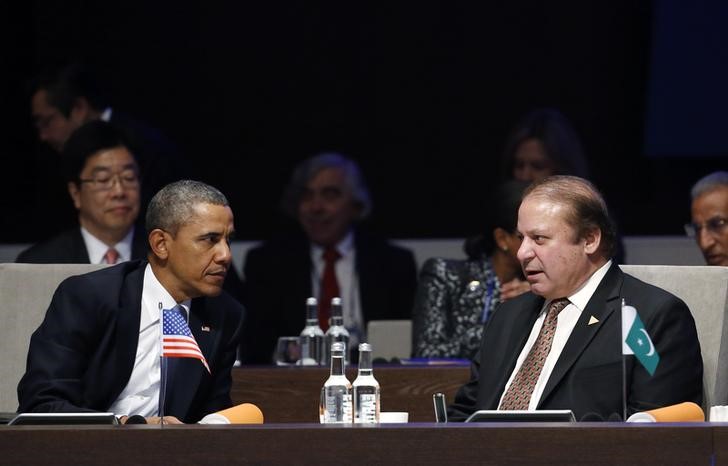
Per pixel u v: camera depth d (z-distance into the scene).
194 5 28.73
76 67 23.70
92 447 10.08
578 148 24.12
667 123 27.50
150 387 13.48
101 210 19.11
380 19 28.75
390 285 24.05
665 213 27.59
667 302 12.96
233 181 28.84
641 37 27.95
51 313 13.38
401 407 16.16
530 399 13.20
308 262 24.34
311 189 24.25
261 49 28.84
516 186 18.20
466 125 28.70
